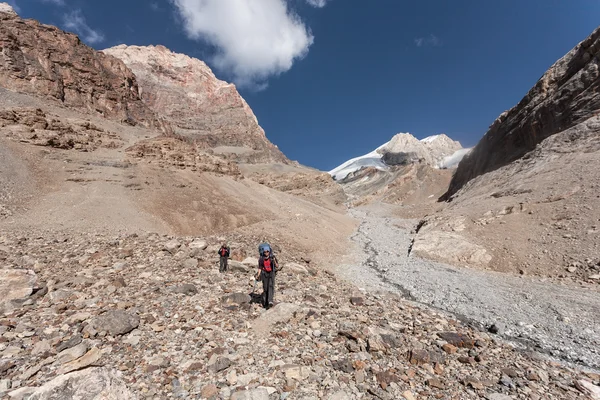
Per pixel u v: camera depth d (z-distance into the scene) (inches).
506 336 443.2
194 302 355.9
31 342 232.1
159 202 1418.6
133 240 726.5
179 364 219.8
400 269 933.2
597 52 1929.1
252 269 576.7
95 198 1244.5
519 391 232.1
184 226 1312.7
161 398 180.2
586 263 766.5
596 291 622.5
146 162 1833.2
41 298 335.9
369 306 445.7
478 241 1091.9
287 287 497.4
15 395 154.1
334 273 828.6
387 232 2017.7
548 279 756.6
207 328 283.6
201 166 2172.7
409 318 410.9
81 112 3437.5
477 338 362.6
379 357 260.4
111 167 1594.5
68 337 244.8
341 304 438.0
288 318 327.0
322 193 4699.8
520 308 557.0
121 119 3993.6
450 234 1198.3
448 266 962.7
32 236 711.1
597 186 1097.4
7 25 3553.2
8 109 1668.3
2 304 294.7
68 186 1306.6
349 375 227.1
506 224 1159.6
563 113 1969.7
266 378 211.6
